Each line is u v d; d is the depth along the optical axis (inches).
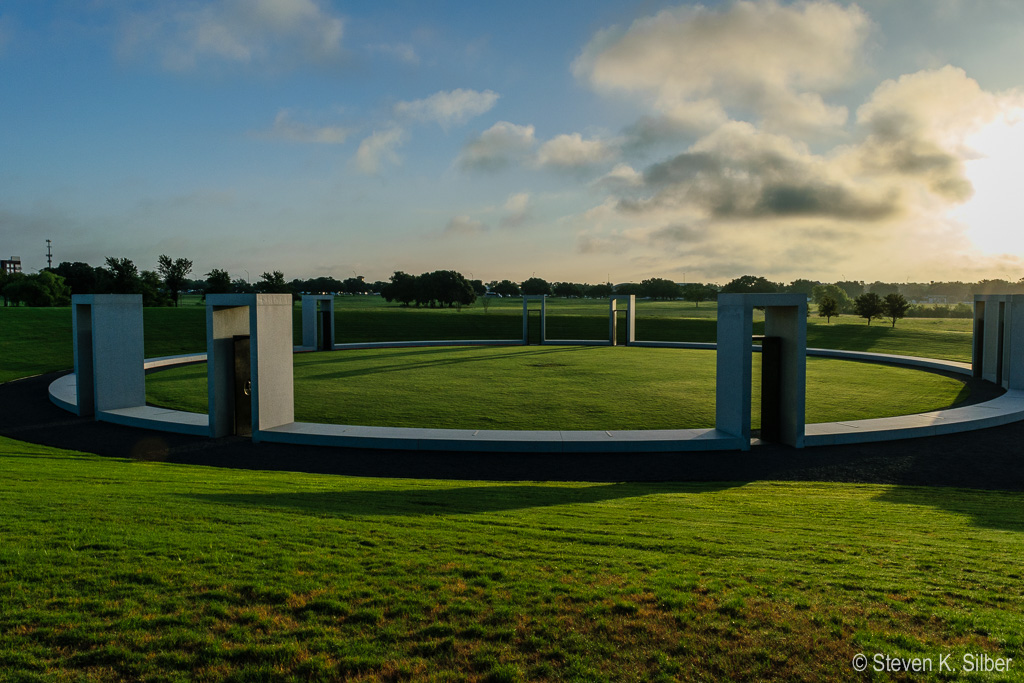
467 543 288.8
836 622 206.5
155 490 403.2
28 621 195.5
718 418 686.5
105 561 244.5
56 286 2930.6
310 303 1727.4
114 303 805.2
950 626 202.8
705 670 179.2
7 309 1968.5
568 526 329.1
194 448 643.5
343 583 232.5
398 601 218.8
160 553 255.6
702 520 354.6
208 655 182.7
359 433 657.6
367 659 182.7
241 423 717.3
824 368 1289.4
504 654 186.5
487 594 225.3
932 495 461.4
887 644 190.4
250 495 398.6
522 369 1267.2
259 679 173.2
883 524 351.3
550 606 215.8
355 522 323.9
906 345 1892.2
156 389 1001.5
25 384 1125.7
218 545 269.9
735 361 646.5
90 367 829.8
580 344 1962.4
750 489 483.2
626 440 630.5
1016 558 278.1
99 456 601.0
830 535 320.8
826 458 605.6
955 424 711.1
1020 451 628.7
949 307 4414.4
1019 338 932.0
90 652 181.2
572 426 727.7
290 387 716.0
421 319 2536.9
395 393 951.0
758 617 209.3
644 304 5743.1
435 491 440.8
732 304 651.5
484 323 2541.8
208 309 685.9
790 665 181.0
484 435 647.8
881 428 681.6
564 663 182.5
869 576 249.8
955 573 254.8
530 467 571.5
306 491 425.7
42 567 235.3
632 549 286.7
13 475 441.1
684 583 237.0
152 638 189.8
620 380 1104.8
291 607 212.4
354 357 1519.4
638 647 191.3
